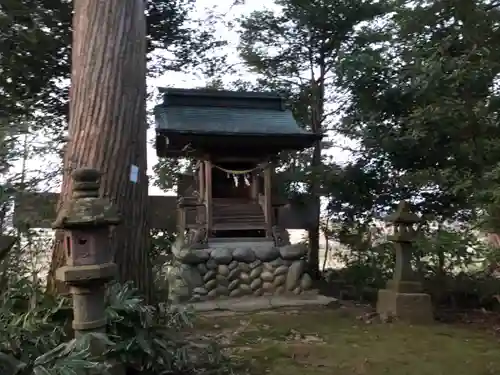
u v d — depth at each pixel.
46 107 6.73
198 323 5.09
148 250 3.35
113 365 2.46
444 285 6.06
